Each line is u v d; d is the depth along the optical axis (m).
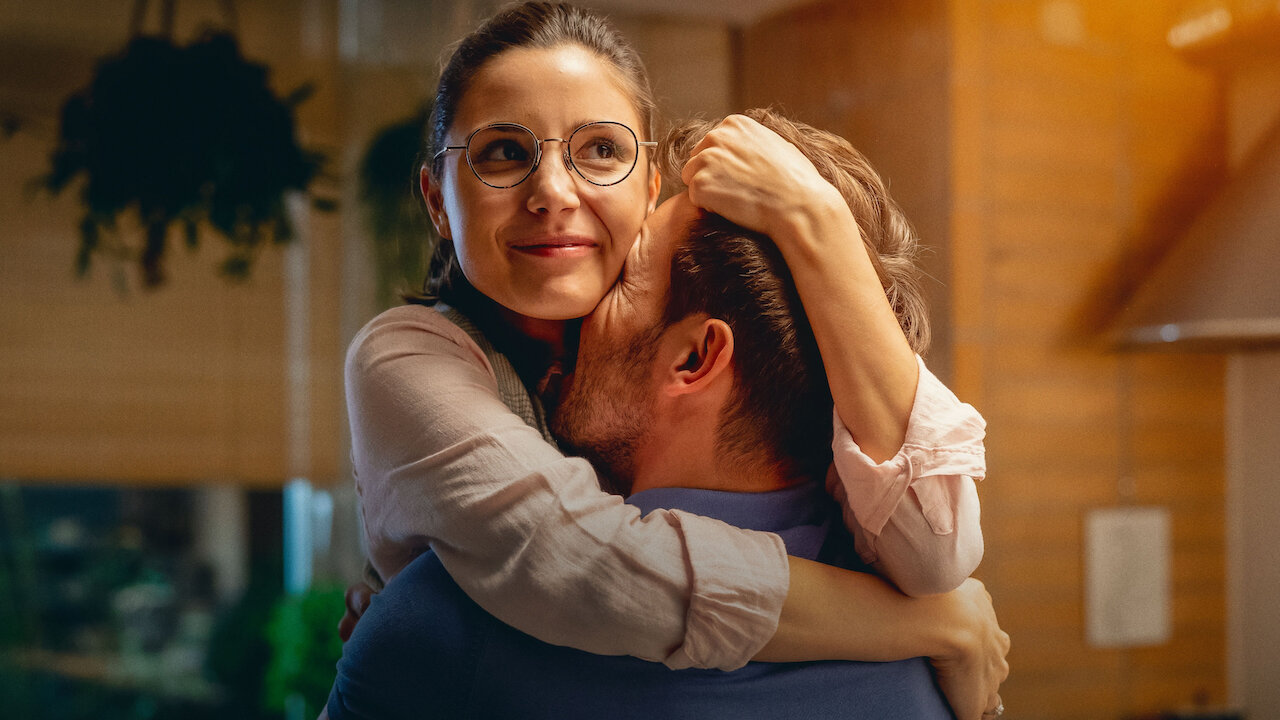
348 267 3.49
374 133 3.53
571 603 0.76
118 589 4.52
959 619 0.88
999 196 2.79
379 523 0.87
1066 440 2.86
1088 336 2.88
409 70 3.55
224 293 3.44
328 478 3.53
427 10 3.56
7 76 3.23
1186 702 2.97
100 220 2.77
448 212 0.91
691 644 0.77
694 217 0.88
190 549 4.49
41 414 3.29
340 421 3.53
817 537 0.88
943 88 2.77
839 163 0.95
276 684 3.38
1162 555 2.96
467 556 0.80
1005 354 2.79
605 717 0.79
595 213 0.88
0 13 3.21
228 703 4.29
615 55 0.93
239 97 2.70
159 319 3.38
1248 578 3.02
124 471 3.35
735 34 3.56
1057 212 2.85
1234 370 3.08
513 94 0.87
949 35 2.75
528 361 0.99
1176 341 2.70
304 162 2.81
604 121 0.87
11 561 4.40
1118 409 2.93
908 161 2.88
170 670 4.38
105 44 3.31
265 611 4.31
